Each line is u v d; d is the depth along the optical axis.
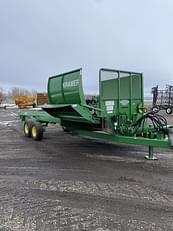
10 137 11.35
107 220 3.69
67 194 4.68
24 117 12.09
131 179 5.50
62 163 6.88
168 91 23.16
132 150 8.41
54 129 13.83
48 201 4.37
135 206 4.15
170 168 6.32
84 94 8.05
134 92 8.11
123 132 7.46
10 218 3.77
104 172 6.04
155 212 3.93
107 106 7.50
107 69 7.53
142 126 7.61
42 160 7.21
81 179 5.54
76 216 3.82
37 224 3.60
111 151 8.30
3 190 4.90
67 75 8.13
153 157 7.29
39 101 23.31
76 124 8.93
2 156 7.72
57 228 3.49
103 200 4.39
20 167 6.52
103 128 7.42
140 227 3.49
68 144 9.57
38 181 5.42
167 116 19.73
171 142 6.35
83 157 7.54
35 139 10.43
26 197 4.55
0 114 27.72
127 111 7.93
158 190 4.84
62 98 8.48
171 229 3.45
